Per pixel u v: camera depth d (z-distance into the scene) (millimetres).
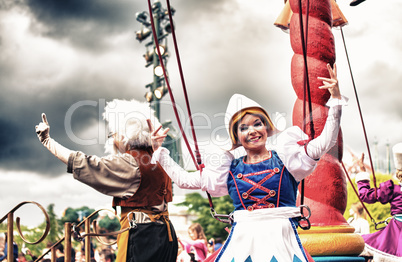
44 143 3004
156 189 3041
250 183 2564
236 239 2488
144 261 2938
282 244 2410
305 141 2568
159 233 3006
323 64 3561
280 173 2561
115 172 2951
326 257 3236
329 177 3414
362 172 4555
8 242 3100
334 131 2516
